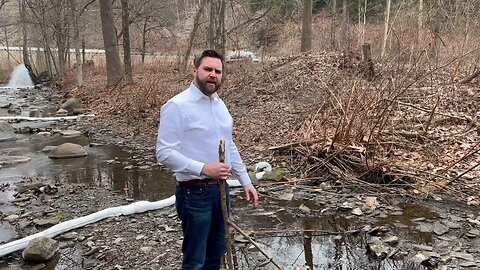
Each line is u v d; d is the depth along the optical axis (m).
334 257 4.71
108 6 18.52
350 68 12.51
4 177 7.99
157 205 6.26
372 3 25.55
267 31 19.58
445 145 7.60
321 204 6.21
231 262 3.41
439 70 10.76
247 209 6.12
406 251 4.75
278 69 14.88
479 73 11.00
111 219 5.92
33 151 9.98
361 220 5.63
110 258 4.83
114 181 7.64
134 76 20.91
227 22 20.48
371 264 4.53
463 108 9.37
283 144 8.70
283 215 5.88
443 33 14.00
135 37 31.34
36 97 21.70
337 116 8.77
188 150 3.24
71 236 5.41
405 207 5.97
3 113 16.06
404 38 12.10
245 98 13.14
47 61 30.67
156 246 5.09
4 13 36.31
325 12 25.97
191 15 27.25
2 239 5.42
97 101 16.88
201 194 3.31
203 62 3.21
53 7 23.95
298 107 11.23
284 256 4.75
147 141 10.62
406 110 8.97
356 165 6.99
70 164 8.80
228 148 3.45
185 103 3.20
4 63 35.88
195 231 3.33
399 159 7.13
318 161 7.32
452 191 6.29
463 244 4.88
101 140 10.98
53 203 6.61
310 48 19.31
